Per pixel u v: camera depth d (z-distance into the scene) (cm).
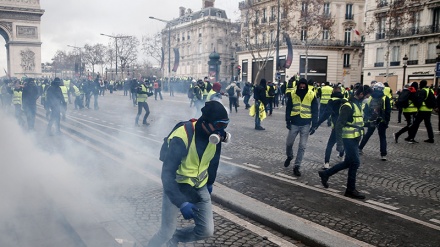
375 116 890
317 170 782
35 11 6194
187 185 303
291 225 456
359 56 5078
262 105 1366
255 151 970
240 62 5816
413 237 449
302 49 4788
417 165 850
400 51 4141
